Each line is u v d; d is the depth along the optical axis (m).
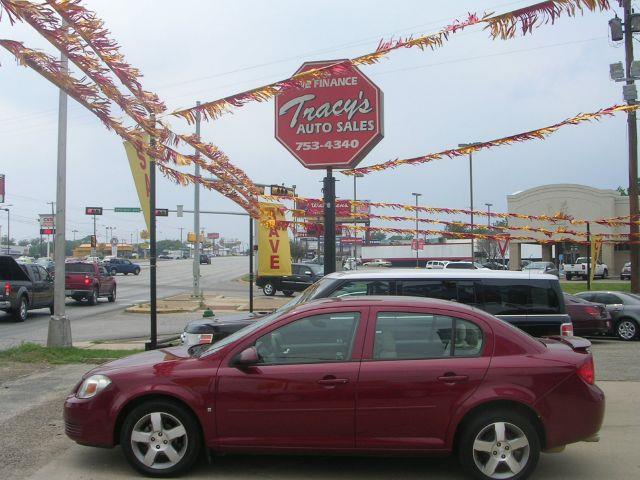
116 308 24.92
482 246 56.56
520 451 4.83
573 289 30.30
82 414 5.06
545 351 5.04
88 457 5.51
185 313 22.45
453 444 4.85
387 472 5.24
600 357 12.62
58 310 12.05
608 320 16.00
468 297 7.57
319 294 7.53
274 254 14.06
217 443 4.91
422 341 5.00
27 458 5.48
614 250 48.97
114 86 3.80
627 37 17.95
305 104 11.45
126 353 11.52
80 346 13.23
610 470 5.38
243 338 5.07
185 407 4.98
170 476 4.99
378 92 11.23
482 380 4.84
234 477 5.05
